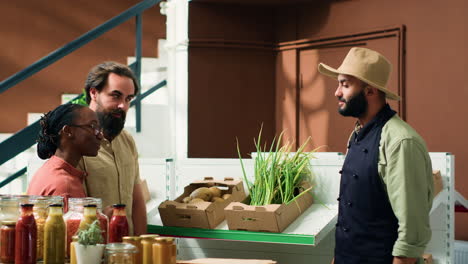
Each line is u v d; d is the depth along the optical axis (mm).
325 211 2807
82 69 6293
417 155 2260
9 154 3947
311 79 5867
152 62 5984
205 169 3146
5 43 6102
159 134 5520
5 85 3980
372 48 5457
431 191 2354
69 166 2188
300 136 5934
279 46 6078
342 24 5652
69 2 6258
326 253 2996
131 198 2594
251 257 3107
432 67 5066
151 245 1920
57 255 1861
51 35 6211
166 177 3197
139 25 5059
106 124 2461
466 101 4844
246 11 6051
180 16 5938
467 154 4828
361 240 2389
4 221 1907
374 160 2342
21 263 1851
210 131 5926
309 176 2941
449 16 4969
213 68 5961
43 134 2193
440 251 3084
